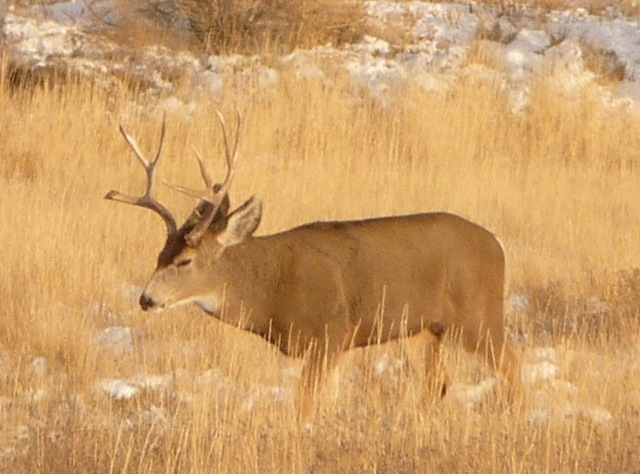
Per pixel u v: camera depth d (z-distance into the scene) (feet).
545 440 58.59
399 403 65.41
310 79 147.33
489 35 168.14
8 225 97.76
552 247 104.53
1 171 124.47
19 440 61.26
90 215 104.17
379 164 131.54
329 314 66.03
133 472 56.29
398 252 67.15
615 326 79.77
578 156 141.79
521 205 115.65
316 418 62.59
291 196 113.09
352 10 168.35
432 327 68.85
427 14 175.22
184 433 58.59
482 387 69.46
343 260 66.54
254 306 66.44
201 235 65.67
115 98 144.46
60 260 90.79
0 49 153.48
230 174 68.28
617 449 58.49
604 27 172.14
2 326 78.23
